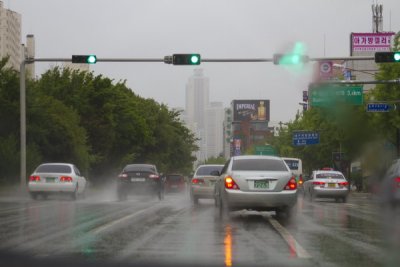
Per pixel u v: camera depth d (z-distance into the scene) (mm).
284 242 11242
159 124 77625
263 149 91875
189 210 19062
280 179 15516
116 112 58938
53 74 54688
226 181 15609
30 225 13961
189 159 90812
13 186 33094
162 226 13914
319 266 8719
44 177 26031
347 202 29000
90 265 8758
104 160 55969
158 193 28297
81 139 44562
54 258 9336
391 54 25734
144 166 28641
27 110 37656
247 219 15922
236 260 9188
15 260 9172
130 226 13859
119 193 27938
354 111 42125
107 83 57156
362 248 10523
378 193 23453
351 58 26156
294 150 71562
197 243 11047
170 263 8914
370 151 42500
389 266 8742
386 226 14289
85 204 21812
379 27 83000
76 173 27094
